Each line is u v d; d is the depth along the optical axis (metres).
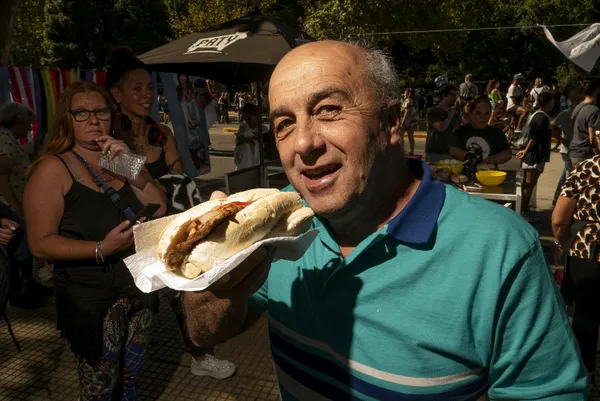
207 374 3.27
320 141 1.00
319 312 1.13
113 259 2.10
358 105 1.00
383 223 1.15
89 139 2.12
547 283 1.00
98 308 2.10
